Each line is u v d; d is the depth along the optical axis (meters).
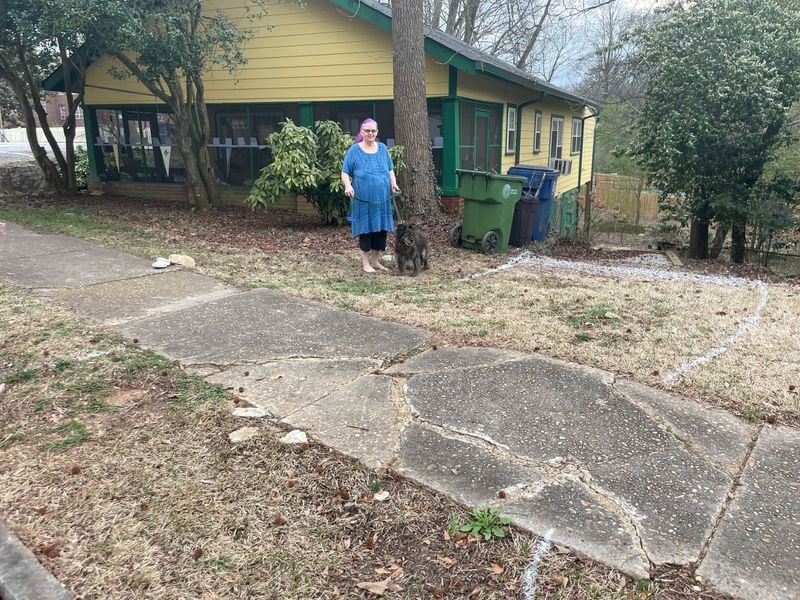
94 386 3.65
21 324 4.58
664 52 10.86
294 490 2.73
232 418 3.30
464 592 2.17
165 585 2.19
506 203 8.40
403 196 10.39
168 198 14.70
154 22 9.84
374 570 2.28
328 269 6.96
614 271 7.79
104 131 15.33
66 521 2.50
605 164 28.91
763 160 10.81
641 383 3.78
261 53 12.66
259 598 2.15
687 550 2.32
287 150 9.63
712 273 8.55
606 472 2.83
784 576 2.19
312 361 4.07
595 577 2.20
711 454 2.98
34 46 11.98
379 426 3.22
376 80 11.92
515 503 2.60
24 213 10.62
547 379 3.79
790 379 3.85
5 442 3.06
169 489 2.72
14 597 2.11
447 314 5.12
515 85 13.96
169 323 4.75
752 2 10.38
